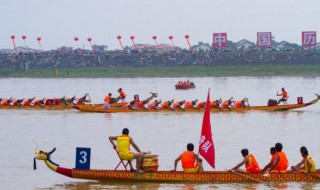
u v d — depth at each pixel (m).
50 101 106.69
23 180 47.72
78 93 157.38
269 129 76.19
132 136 70.75
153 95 102.75
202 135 47.47
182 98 135.75
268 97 134.75
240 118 89.44
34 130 77.94
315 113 96.62
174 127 79.12
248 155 45.47
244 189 43.28
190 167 45.41
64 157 57.09
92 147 62.88
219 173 45.12
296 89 161.62
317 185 44.28
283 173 45.09
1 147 63.69
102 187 44.53
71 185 45.56
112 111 100.12
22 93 160.00
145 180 45.47
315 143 64.06
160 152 59.16
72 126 82.00
